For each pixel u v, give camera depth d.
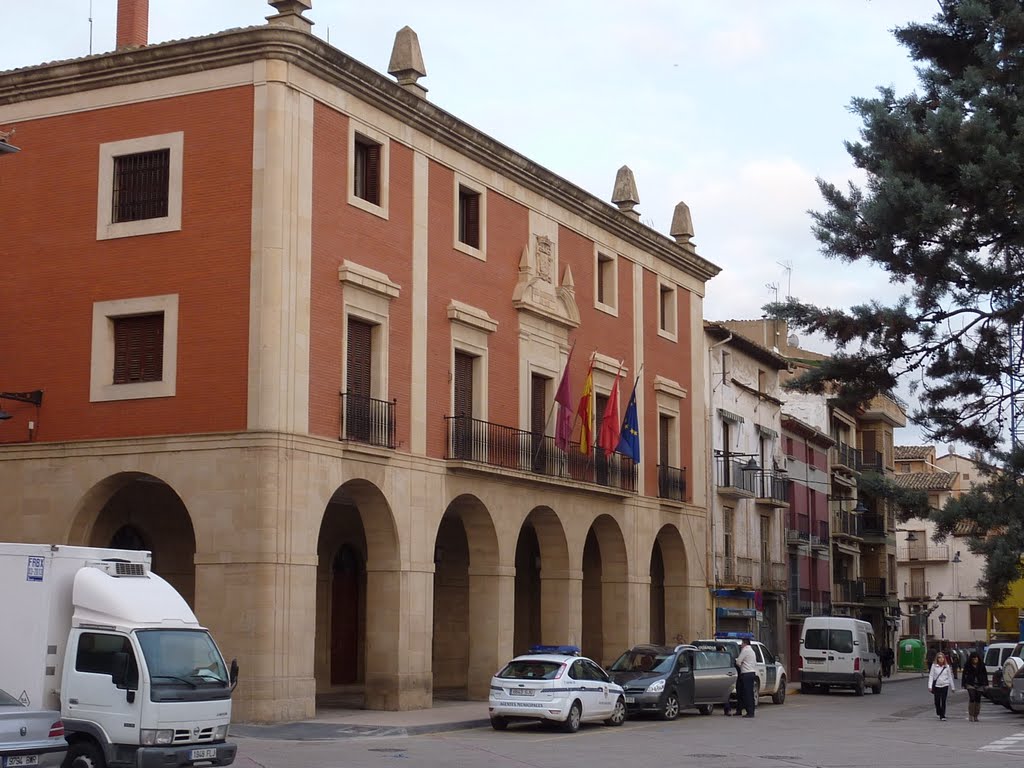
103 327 26.61
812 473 59.53
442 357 30.34
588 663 26.81
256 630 24.44
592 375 34.59
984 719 31.81
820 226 31.98
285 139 25.81
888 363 33.25
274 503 24.80
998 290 30.88
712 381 46.66
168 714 16.27
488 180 32.59
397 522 28.27
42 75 27.45
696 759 20.23
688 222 43.25
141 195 26.89
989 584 32.69
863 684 43.75
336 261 27.03
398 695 27.92
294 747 21.23
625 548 37.50
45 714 13.95
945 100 29.62
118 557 17.36
